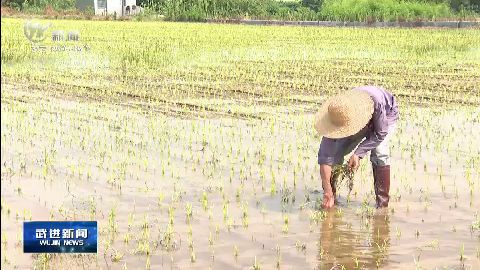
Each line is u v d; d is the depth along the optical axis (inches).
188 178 328.2
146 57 894.4
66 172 335.6
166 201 291.3
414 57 997.2
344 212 279.0
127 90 621.6
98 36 1279.5
